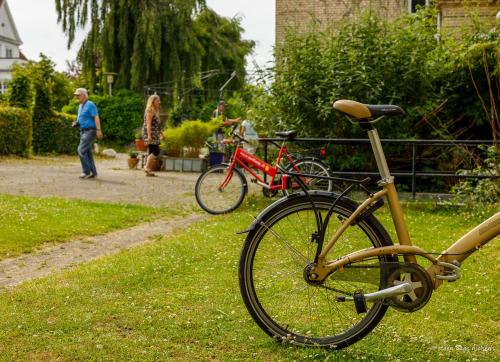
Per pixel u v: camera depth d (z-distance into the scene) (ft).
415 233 23.98
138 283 16.88
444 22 48.80
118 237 24.56
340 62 35.78
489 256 19.85
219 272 18.13
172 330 13.21
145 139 48.75
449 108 37.96
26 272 18.81
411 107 36.24
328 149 36.01
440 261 11.72
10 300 15.25
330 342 12.20
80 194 36.50
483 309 14.87
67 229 25.03
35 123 75.77
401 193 34.91
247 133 42.01
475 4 45.27
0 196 33.71
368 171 36.19
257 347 12.30
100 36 111.96
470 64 36.01
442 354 12.05
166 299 15.44
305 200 12.04
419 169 36.22
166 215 30.09
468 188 29.48
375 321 12.10
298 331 12.46
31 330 13.10
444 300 15.52
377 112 11.84
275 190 32.14
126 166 62.90
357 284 12.26
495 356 12.00
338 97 35.04
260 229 12.20
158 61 111.55
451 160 36.01
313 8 65.82
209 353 12.00
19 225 25.04
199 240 22.76
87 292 15.92
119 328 13.37
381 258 11.77
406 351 12.18
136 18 111.34
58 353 11.88
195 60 116.67
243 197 30.71
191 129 56.03
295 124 36.32
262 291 12.35
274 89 37.04
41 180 43.75
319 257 11.86
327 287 11.91
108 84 115.14
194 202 34.42
